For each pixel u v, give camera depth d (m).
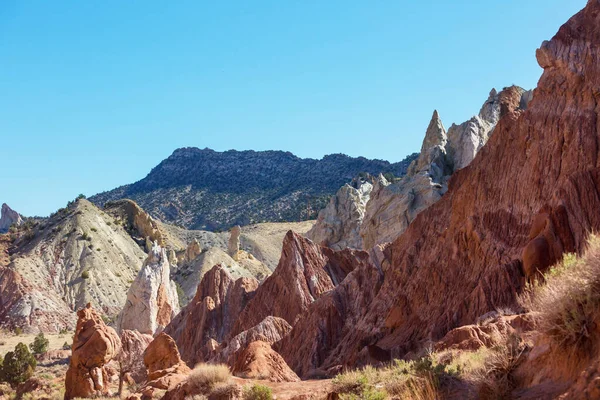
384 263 53.56
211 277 86.12
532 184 36.72
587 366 10.34
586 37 38.97
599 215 27.83
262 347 30.06
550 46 40.50
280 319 57.72
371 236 102.56
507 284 31.08
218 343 71.19
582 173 29.64
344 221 129.50
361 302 52.50
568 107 36.91
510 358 12.52
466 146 102.12
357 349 44.47
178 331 84.88
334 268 69.75
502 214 38.41
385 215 100.88
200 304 81.12
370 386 16.33
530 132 39.88
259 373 27.80
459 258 40.53
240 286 81.12
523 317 18.88
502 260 35.47
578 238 27.81
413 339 38.81
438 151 104.56
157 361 41.88
